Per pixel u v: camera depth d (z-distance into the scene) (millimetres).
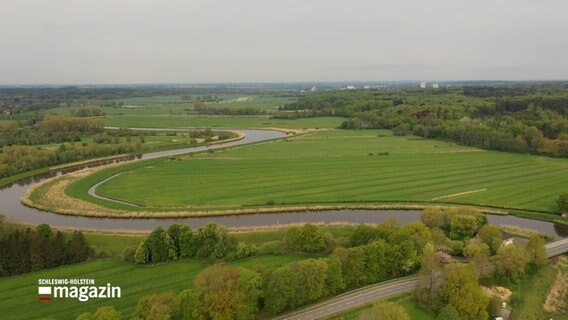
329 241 115375
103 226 142625
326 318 86125
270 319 86000
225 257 111500
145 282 101188
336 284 94375
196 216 151375
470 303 86188
